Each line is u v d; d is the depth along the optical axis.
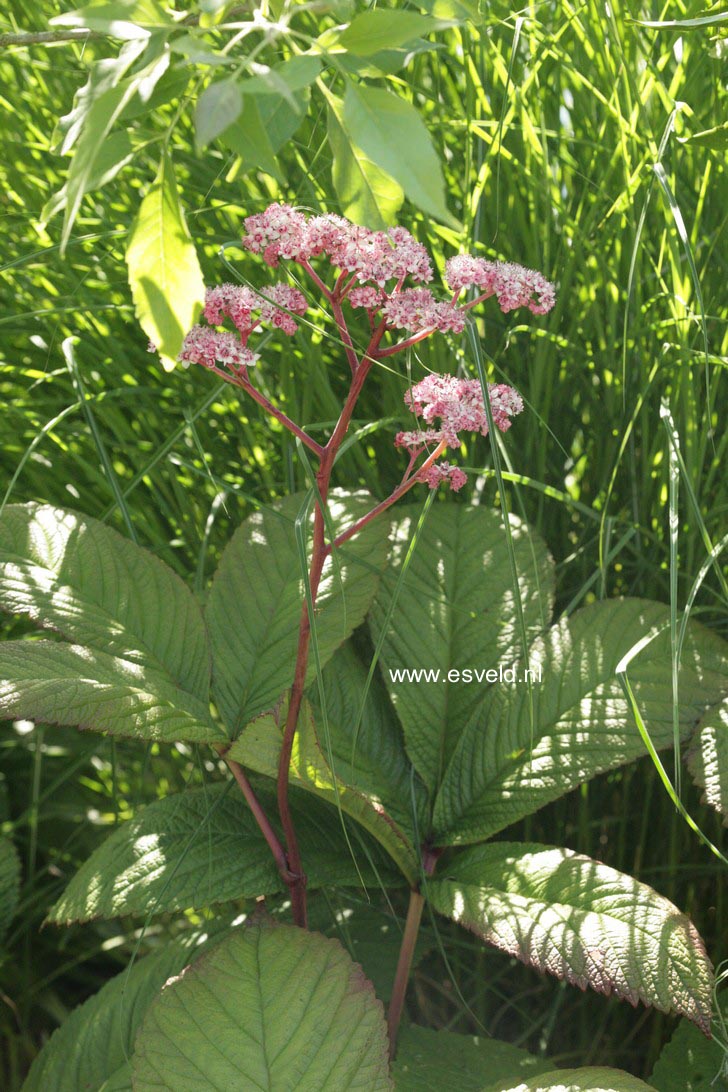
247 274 2.31
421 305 1.91
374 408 2.36
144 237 1.78
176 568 2.37
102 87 1.73
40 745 2.34
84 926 2.44
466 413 1.92
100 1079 2.03
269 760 2.00
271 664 2.12
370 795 2.11
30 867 2.34
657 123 2.27
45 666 2.02
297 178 2.30
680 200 2.29
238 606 2.15
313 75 1.71
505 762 2.09
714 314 2.25
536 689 2.11
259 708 2.09
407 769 2.15
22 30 2.41
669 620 2.12
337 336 2.30
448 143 2.32
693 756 2.04
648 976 1.91
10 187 2.39
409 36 1.74
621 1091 1.87
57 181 2.37
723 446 2.21
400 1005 2.05
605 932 1.93
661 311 2.27
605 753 2.06
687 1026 2.05
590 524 2.29
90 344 2.34
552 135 2.21
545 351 2.22
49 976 2.37
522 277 1.92
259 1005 1.91
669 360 2.21
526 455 2.26
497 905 1.99
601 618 2.13
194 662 2.09
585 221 2.27
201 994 1.91
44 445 2.39
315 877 2.06
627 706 2.08
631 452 2.24
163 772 2.44
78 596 2.10
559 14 2.27
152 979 2.08
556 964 1.92
